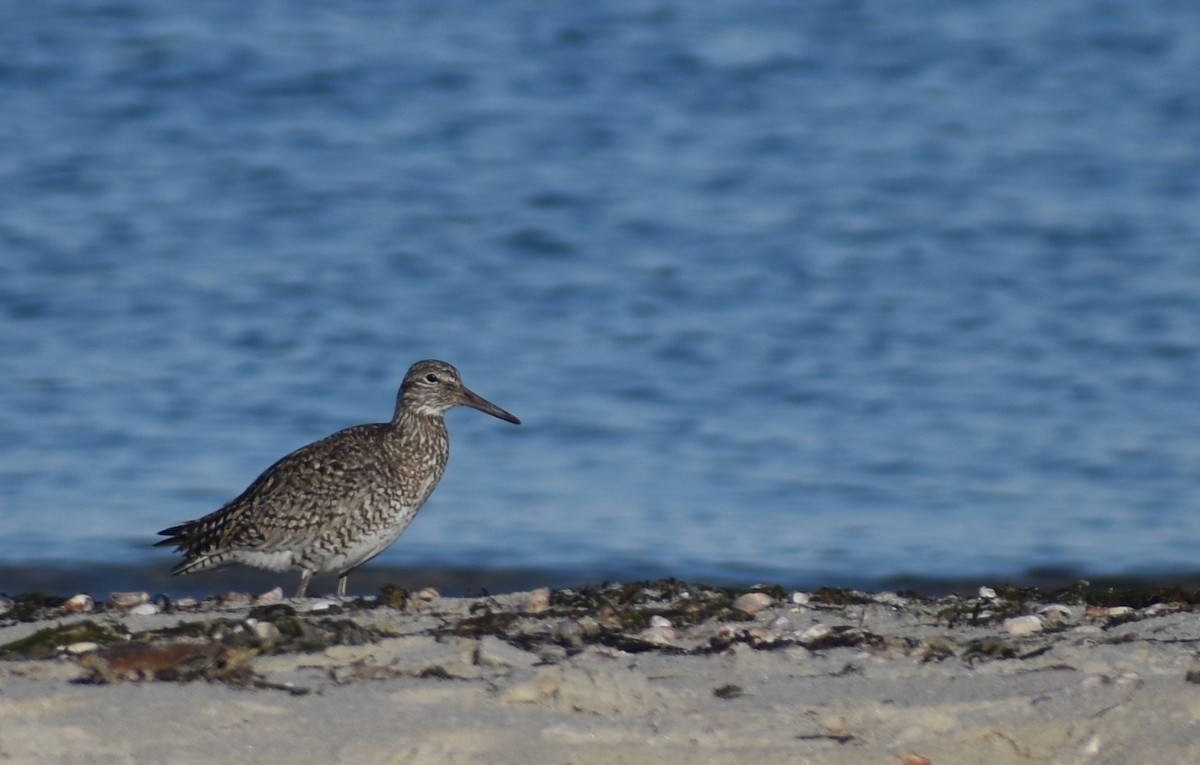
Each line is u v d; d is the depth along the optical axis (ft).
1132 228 84.79
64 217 83.97
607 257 82.74
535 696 27.32
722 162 92.94
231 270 79.46
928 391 67.46
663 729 26.05
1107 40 109.29
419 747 25.17
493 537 51.96
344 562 39.96
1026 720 26.43
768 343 73.15
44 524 52.31
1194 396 66.44
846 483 57.62
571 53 106.11
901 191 89.81
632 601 35.12
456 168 91.61
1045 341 73.00
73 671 28.12
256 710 26.27
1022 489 57.16
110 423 62.13
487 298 77.77
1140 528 53.11
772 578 48.29
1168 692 26.84
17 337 71.31
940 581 47.98
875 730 26.35
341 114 97.60
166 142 93.35
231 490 55.77
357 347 71.56
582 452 61.05
